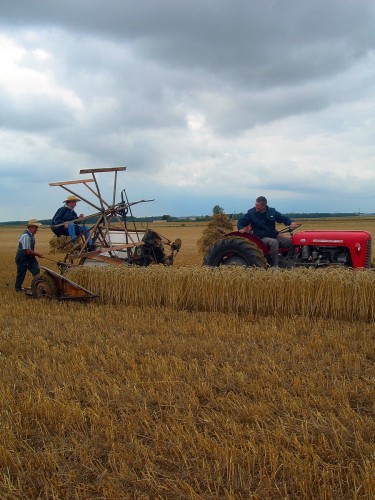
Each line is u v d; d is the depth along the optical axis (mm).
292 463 3396
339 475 3297
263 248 9891
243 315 8648
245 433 3930
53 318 8227
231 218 15656
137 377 5156
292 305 8500
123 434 4012
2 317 8383
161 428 4000
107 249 11078
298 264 9742
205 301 9070
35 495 3332
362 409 4426
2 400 4625
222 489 3295
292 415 4207
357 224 50906
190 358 5871
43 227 11469
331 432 3904
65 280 9922
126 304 9742
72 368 5496
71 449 3812
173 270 9562
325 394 4711
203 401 4711
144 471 3500
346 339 6594
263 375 5102
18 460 3602
